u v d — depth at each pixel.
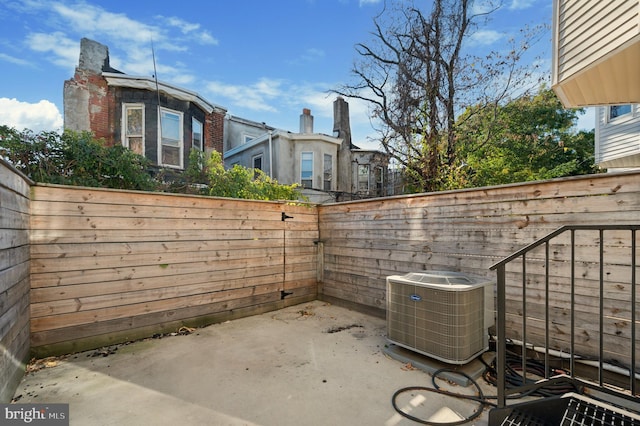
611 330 2.44
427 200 3.85
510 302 3.06
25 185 2.73
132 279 3.53
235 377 2.62
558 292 2.74
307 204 5.34
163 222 3.78
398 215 4.19
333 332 3.81
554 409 1.84
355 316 4.50
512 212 3.06
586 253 2.57
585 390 2.36
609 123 7.16
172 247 3.84
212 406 2.19
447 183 7.55
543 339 2.82
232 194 6.50
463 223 3.47
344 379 2.59
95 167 5.25
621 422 1.65
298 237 5.20
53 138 4.86
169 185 6.48
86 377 2.62
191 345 3.38
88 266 3.26
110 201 3.41
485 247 3.27
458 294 2.60
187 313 3.94
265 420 2.03
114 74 7.96
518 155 9.65
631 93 3.40
